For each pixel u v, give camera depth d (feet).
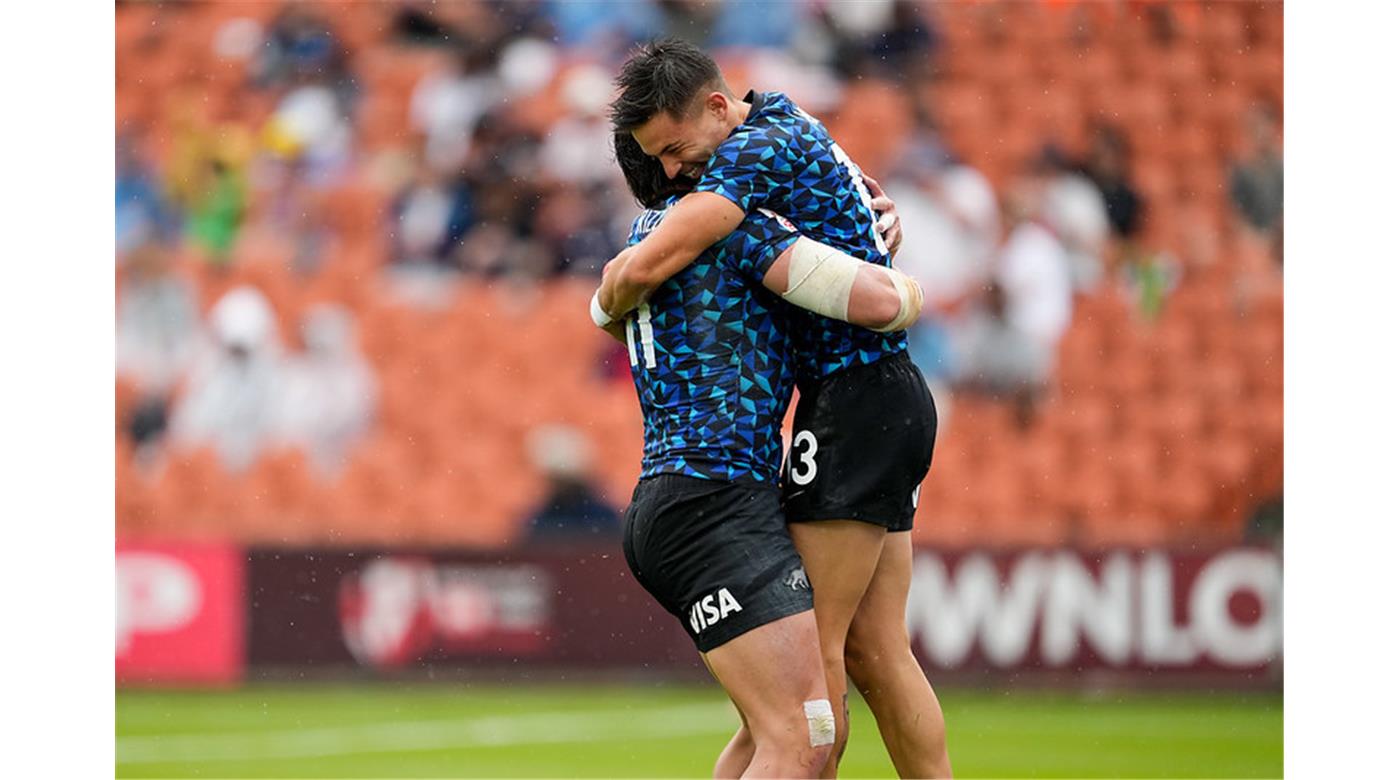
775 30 139.95
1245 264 135.13
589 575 107.65
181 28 142.41
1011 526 124.88
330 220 135.33
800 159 43.04
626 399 127.34
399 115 138.00
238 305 130.41
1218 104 141.18
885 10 141.28
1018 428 127.03
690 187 45.09
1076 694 104.53
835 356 44.55
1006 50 140.97
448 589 108.17
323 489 125.80
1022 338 128.47
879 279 42.39
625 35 139.03
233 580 108.37
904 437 44.47
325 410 127.75
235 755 83.56
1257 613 105.70
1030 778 76.84
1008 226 131.64
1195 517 127.65
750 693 42.83
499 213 133.90
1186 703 101.71
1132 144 139.03
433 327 130.31
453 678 107.76
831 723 42.78
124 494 125.39
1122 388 129.59
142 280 132.98
